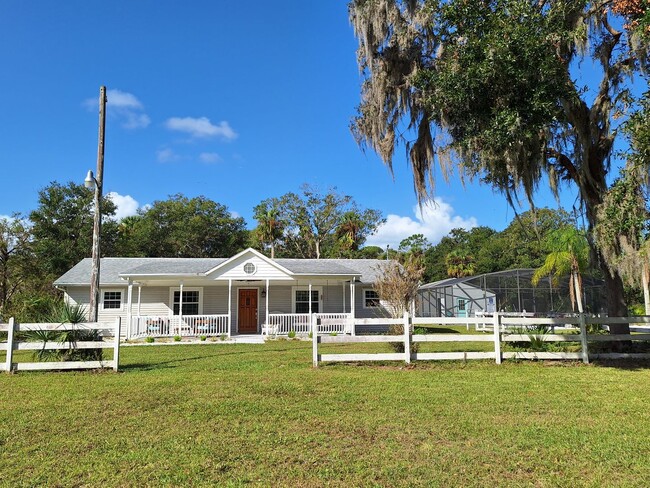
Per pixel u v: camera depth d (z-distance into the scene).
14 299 26.80
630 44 10.92
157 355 14.33
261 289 25.12
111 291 24.09
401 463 4.96
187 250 47.59
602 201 11.75
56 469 4.82
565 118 11.34
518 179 11.15
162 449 5.38
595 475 4.64
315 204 51.38
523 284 28.06
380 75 11.63
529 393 8.16
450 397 7.87
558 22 9.74
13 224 34.22
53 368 10.58
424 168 12.04
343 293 25.48
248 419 6.57
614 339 11.77
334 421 6.46
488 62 8.96
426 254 59.91
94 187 12.87
